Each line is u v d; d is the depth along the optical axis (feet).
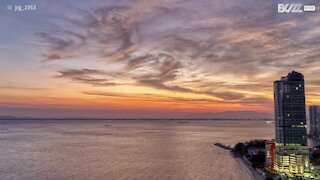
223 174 630.74
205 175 621.31
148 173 640.17
